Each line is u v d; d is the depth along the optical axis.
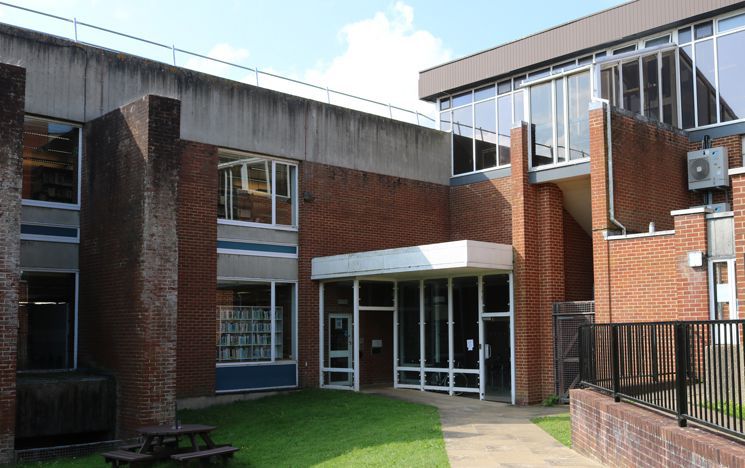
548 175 17.42
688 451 6.27
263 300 18.14
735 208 9.98
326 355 18.98
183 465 10.34
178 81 17.12
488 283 17.97
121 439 13.61
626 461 8.00
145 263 13.45
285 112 18.84
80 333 15.30
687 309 13.88
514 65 22.06
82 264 15.45
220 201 17.64
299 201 18.94
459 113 23.41
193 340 16.48
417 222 21.30
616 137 15.98
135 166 13.98
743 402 7.25
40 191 15.35
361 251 19.89
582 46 20.77
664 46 17.98
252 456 11.29
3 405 11.77
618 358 9.11
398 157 21.16
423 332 19.05
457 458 9.55
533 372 16.98
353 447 11.07
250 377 17.52
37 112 15.20
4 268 11.97
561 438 11.24
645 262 14.76
